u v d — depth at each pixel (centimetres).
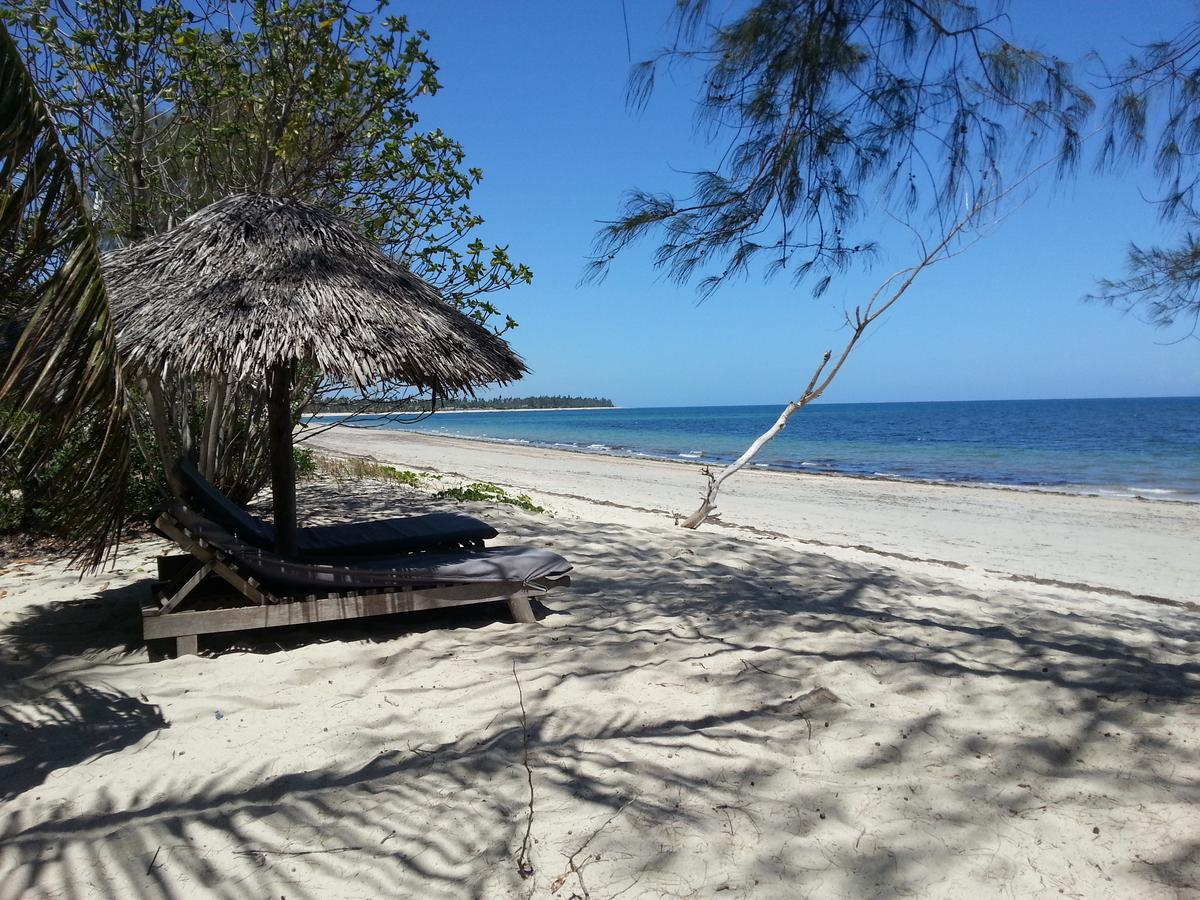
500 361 480
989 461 3052
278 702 368
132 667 412
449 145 776
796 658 414
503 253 803
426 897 225
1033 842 248
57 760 316
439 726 341
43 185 272
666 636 460
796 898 223
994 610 584
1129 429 5353
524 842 249
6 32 262
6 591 553
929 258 434
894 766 298
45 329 268
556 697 368
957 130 389
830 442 4391
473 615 517
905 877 232
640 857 241
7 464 388
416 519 600
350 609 445
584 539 788
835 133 397
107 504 338
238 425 819
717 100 404
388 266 475
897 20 368
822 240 429
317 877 234
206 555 421
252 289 411
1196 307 386
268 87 733
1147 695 364
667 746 314
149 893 227
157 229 757
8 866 239
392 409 854
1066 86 363
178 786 293
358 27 701
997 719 338
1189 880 228
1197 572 1000
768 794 277
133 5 649
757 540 1013
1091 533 1291
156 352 380
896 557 973
